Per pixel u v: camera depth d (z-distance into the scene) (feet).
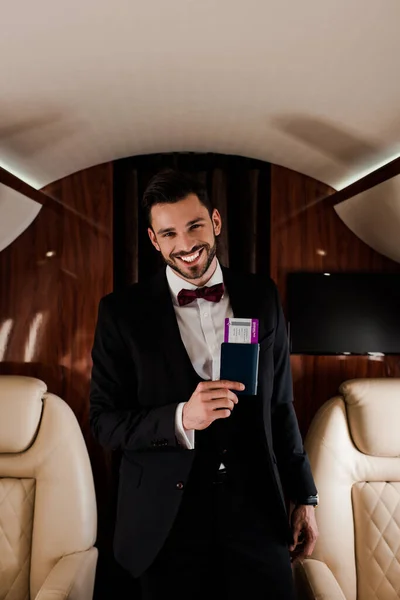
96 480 7.50
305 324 7.51
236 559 4.41
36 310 7.49
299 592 5.13
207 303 4.86
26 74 4.83
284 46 4.48
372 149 6.32
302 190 7.68
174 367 4.54
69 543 5.73
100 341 4.78
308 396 7.58
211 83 5.33
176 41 4.41
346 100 5.43
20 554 5.76
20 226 7.16
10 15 3.90
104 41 4.36
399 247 6.94
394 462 5.94
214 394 3.86
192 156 7.60
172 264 4.50
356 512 5.84
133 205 7.56
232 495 4.42
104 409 4.71
